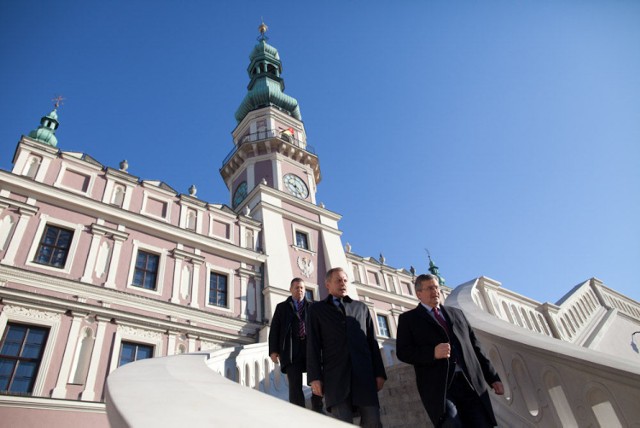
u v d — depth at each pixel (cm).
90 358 1540
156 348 1736
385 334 2770
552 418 423
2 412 1279
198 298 2006
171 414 167
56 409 1369
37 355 1462
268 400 203
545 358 431
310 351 461
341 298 491
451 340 431
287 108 3994
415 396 616
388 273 3167
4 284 1508
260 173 3153
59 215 1778
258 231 2530
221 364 748
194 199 2305
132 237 1950
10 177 1692
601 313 1289
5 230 1609
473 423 386
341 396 419
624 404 346
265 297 2247
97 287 1697
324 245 2822
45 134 3762
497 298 849
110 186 2023
